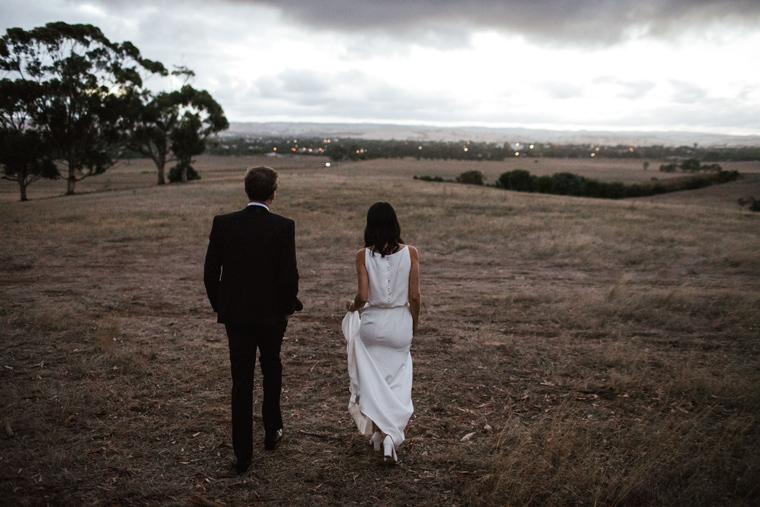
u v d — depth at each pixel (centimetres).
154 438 302
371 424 281
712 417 335
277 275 272
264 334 278
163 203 2078
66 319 534
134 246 1045
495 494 250
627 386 382
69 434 303
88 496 244
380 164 13675
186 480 261
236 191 2642
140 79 4328
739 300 635
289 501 245
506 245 1098
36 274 790
